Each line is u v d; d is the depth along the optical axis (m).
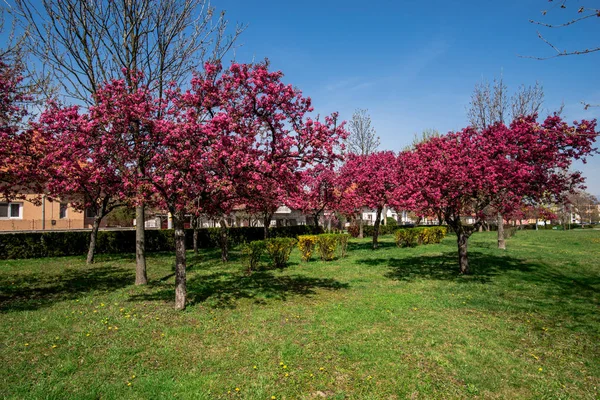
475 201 10.79
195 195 7.51
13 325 6.25
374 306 7.49
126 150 6.81
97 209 14.53
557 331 5.97
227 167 6.82
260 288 9.36
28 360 4.84
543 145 9.63
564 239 24.05
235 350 5.23
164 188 6.95
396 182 12.76
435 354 5.04
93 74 9.99
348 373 4.52
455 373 4.52
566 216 46.06
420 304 7.61
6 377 4.35
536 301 7.83
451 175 9.33
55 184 8.09
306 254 14.80
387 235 33.66
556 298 8.09
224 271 12.29
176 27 10.21
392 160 17.98
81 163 7.73
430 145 10.49
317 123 7.30
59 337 5.69
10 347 5.27
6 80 7.57
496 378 4.39
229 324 6.37
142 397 3.95
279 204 18.47
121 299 8.20
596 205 58.41
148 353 5.12
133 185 6.86
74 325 6.30
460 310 7.18
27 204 26.83
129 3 9.70
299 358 4.94
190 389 4.11
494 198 10.21
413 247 20.30
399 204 11.10
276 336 5.75
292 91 7.33
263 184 7.67
